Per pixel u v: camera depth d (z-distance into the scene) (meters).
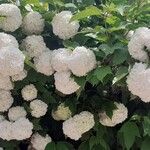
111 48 0.78
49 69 0.86
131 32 0.84
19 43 0.91
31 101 0.88
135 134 0.83
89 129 0.86
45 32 0.93
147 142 0.84
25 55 0.84
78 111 0.88
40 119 0.91
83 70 0.79
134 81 0.76
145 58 0.78
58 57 0.82
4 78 0.84
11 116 0.87
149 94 0.75
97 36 0.83
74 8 0.93
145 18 0.88
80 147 0.88
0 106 0.86
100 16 0.87
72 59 0.79
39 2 0.92
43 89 0.88
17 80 0.86
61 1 0.93
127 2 0.93
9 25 0.88
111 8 0.84
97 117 0.87
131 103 0.89
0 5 0.88
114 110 0.85
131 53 0.78
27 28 0.91
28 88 0.87
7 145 0.89
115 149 0.91
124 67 0.78
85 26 0.92
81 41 0.87
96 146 0.88
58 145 0.89
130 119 0.84
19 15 0.88
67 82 0.81
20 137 0.85
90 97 0.88
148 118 0.82
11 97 0.87
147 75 0.75
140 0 0.85
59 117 0.89
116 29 0.81
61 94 0.89
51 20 0.91
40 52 0.87
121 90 0.86
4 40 0.84
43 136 0.89
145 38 0.77
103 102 0.87
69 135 0.85
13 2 0.93
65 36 0.87
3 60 0.80
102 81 0.78
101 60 0.81
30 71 0.87
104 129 0.87
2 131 0.85
